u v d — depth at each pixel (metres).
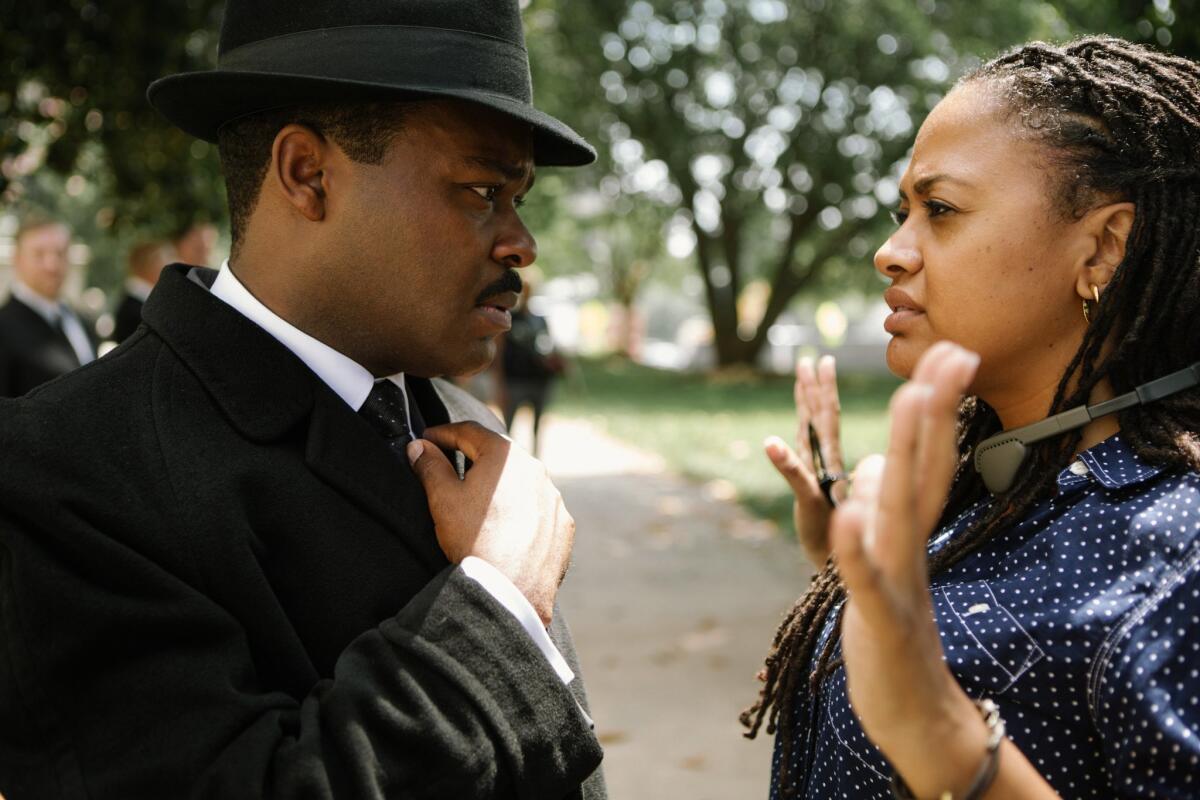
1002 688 1.12
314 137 1.27
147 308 1.32
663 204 29.09
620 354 37.94
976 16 22.50
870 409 17.17
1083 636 1.08
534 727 1.19
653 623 5.56
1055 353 1.24
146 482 1.19
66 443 1.17
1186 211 1.18
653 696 4.53
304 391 1.28
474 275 1.32
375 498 1.28
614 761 3.88
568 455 12.50
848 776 1.23
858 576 0.87
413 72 1.24
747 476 10.17
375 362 1.35
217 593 1.18
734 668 4.89
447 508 1.30
